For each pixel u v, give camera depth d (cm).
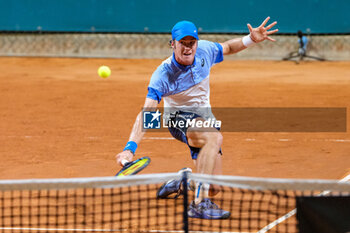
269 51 7662
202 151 1811
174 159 2634
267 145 2919
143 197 1962
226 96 4850
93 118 3828
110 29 8369
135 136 1839
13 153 2802
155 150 2820
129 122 3681
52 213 1800
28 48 7938
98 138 3169
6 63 7288
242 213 1788
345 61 7569
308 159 2600
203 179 1426
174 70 1888
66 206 1811
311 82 5725
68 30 8238
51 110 4159
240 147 2878
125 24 8388
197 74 1923
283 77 6166
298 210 1370
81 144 3011
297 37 7681
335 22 8194
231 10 8281
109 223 1706
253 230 1644
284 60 7638
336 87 5325
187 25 1838
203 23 8344
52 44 7944
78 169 2470
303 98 4672
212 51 2014
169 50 7938
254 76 6266
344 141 3005
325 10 8181
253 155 2694
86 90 5209
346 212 1327
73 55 7931
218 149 1828
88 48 7950
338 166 2456
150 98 1873
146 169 2436
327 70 6769
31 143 3042
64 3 8306
